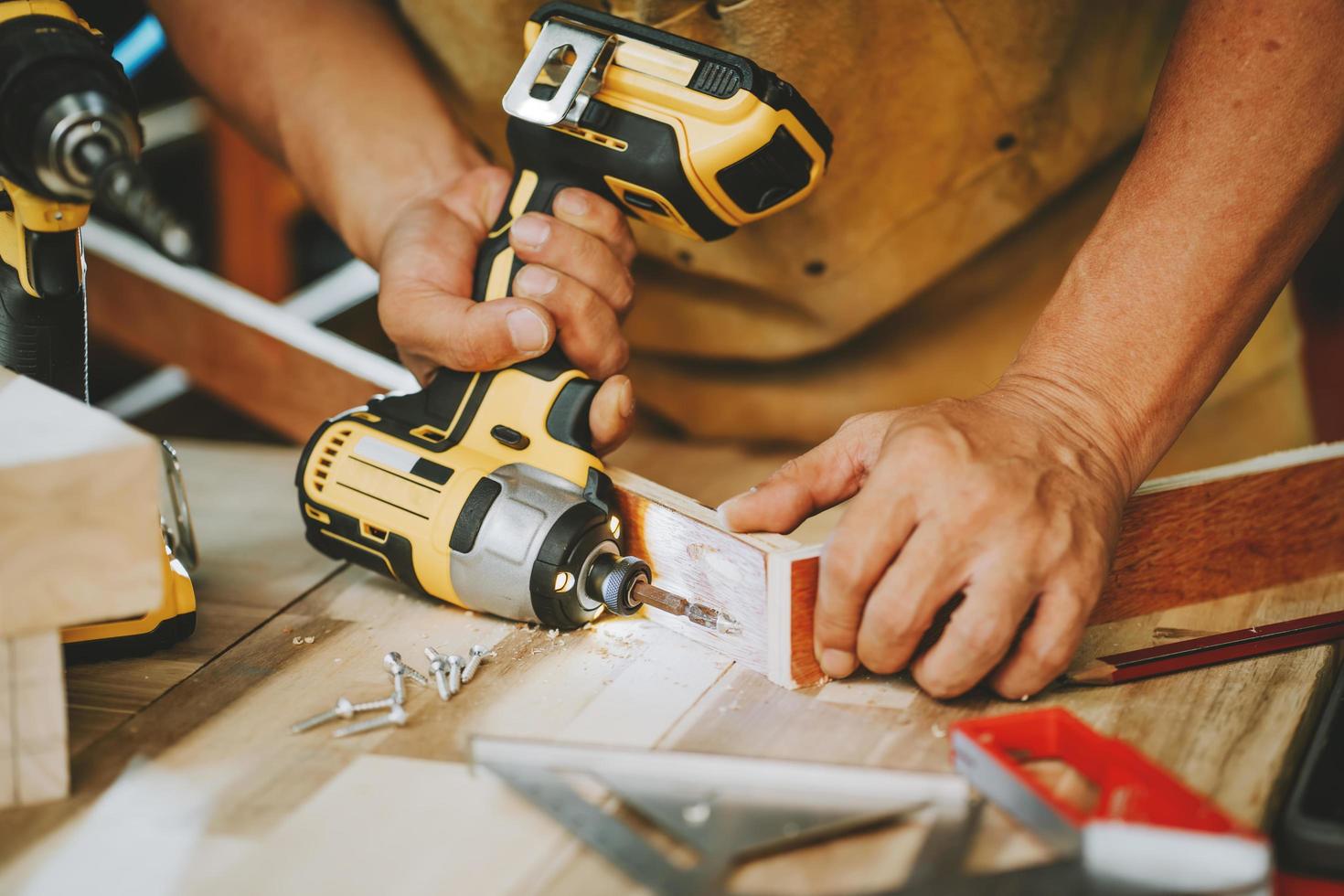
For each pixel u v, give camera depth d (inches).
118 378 105.1
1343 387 100.3
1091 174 59.5
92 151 31.9
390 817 31.5
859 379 66.0
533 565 40.3
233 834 31.0
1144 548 42.4
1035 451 36.4
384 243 50.8
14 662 31.0
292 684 39.3
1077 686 38.5
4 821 31.7
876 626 35.8
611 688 38.8
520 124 44.7
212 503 55.6
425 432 45.2
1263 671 39.0
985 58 52.2
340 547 45.3
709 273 61.2
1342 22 35.9
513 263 45.5
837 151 54.4
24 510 29.2
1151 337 38.3
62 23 33.7
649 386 69.6
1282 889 28.0
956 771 30.8
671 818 29.6
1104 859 25.7
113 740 35.7
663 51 41.8
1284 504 44.7
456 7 54.6
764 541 39.0
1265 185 37.1
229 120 60.3
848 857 28.5
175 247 28.3
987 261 61.3
